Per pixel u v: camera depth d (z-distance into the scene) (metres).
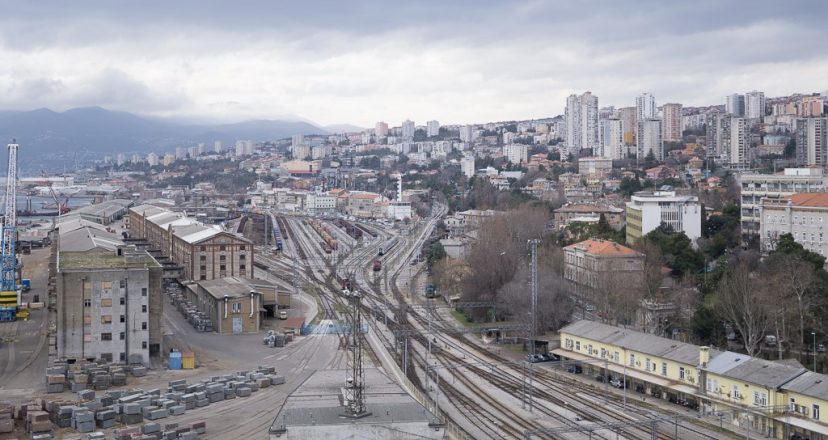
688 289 194.00
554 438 121.56
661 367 142.75
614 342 154.75
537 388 150.50
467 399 143.50
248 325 197.75
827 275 177.12
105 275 160.25
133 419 127.56
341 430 98.56
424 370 164.00
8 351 172.62
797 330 162.75
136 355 161.88
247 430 122.81
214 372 157.75
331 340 189.25
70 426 125.38
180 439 116.62
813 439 114.44
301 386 125.38
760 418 121.81
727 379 128.00
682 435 120.94
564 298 197.50
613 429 122.50
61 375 143.88
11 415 125.19
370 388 120.69
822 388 116.44
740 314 168.62
